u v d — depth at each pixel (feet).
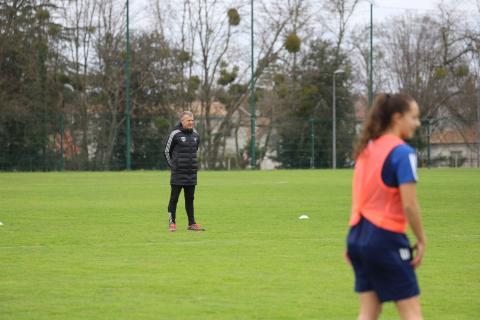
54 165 317.42
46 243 86.53
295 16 386.52
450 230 98.53
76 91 359.66
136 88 359.05
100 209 130.62
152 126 327.47
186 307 53.42
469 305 54.60
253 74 344.08
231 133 351.05
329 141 358.84
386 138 36.11
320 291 58.95
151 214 121.49
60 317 50.44
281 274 66.08
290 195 164.76
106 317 50.47
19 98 340.80
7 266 70.28
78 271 67.62
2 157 311.27
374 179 35.60
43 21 352.08
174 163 97.71
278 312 52.03
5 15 343.67
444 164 373.81
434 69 436.76
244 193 171.53
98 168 322.55
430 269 68.74
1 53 340.59
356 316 50.98
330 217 116.16
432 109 439.63
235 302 55.06
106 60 359.46
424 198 153.89
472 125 382.83
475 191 175.52
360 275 36.45
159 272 67.10
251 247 83.05
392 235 35.14
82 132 322.55
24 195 165.17
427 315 51.70
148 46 364.17
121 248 82.38
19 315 50.96
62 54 359.46
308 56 402.31
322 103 397.80
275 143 352.90
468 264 71.41
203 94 375.25
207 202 145.79
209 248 82.33
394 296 35.22
